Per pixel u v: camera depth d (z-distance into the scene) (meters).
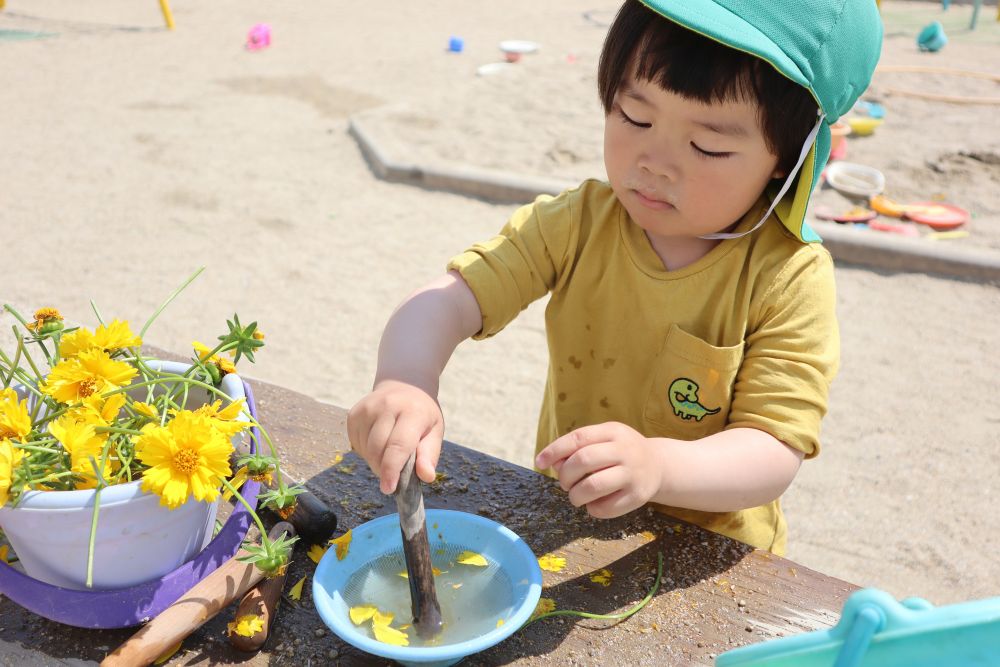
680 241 1.21
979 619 0.52
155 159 4.79
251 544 0.97
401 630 0.90
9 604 0.96
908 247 3.80
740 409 1.13
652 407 1.26
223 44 7.15
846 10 1.00
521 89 5.98
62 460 0.88
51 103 5.66
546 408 1.52
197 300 3.40
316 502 1.03
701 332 1.20
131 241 3.87
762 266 1.16
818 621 0.95
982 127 5.34
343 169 4.77
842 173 4.56
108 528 0.83
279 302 3.42
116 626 0.89
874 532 2.35
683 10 0.95
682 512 1.31
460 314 1.20
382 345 1.14
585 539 1.06
